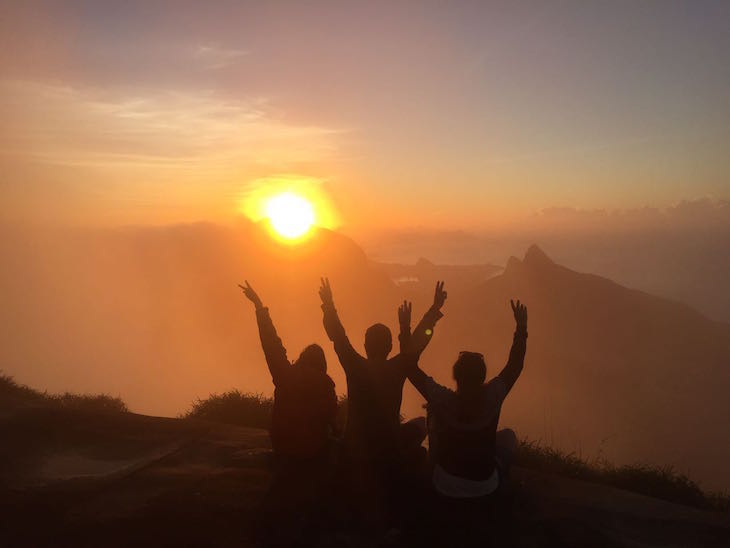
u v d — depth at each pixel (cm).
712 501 849
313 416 616
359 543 496
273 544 496
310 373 624
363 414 552
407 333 585
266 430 865
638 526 578
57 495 598
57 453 728
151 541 504
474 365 527
